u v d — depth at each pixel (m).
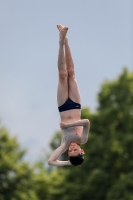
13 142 104.69
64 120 38.50
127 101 106.75
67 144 38.47
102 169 101.44
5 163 98.94
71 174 102.88
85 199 100.81
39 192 105.12
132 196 93.81
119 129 105.38
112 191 95.81
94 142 102.50
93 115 107.06
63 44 38.12
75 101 38.75
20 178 100.25
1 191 98.31
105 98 110.12
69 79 38.97
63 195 102.00
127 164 101.94
